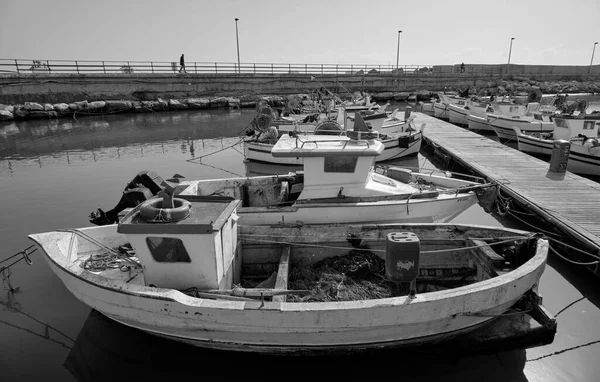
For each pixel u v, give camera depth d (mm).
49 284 7035
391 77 46562
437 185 9180
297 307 4566
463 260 6613
